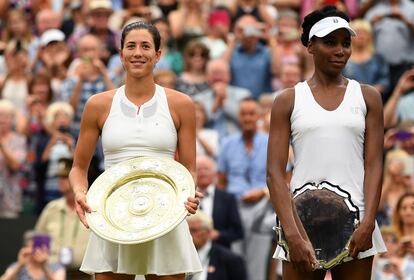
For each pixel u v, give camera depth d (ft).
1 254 108.58
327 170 59.06
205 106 118.83
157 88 60.85
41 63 128.77
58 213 98.17
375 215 58.49
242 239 100.94
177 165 59.16
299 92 59.77
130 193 58.85
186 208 57.77
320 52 59.62
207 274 93.91
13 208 112.98
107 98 60.75
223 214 100.37
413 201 92.79
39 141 113.50
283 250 59.26
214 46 133.39
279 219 58.90
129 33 60.34
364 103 59.67
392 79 128.06
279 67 127.03
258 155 108.78
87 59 115.85
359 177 59.31
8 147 113.70
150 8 137.59
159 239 59.57
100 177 59.36
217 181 109.60
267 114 117.70
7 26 136.46
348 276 59.31
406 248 92.27
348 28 59.41
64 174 98.02
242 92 120.16
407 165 103.30
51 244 96.63
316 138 59.16
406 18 129.08
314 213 58.65
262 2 141.18
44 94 119.03
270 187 59.26
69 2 145.59
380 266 91.86
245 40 127.34
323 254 58.44
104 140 60.54
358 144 59.41
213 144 112.57
